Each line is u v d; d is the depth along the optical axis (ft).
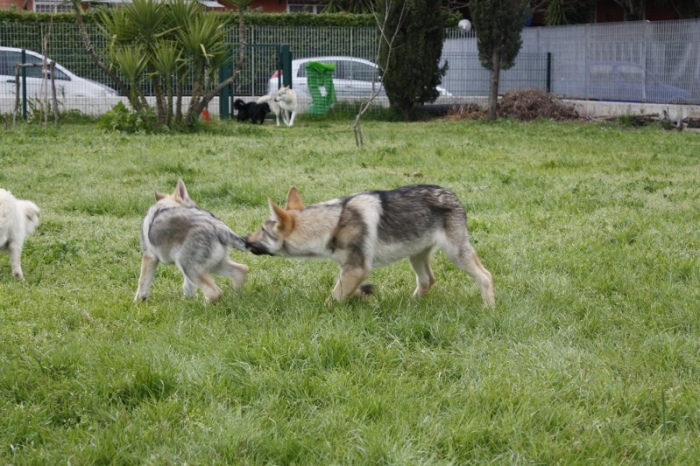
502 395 16.28
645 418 15.89
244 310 21.43
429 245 22.45
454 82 100.58
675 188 41.65
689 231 31.68
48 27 85.30
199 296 23.88
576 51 94.63
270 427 15.14
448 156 53.78
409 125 83.51
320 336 18.83
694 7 112.68
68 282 25.41
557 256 27.91
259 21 101.60
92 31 89.61
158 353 17.94
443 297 23.32
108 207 36.17
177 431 14.97
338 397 16.24
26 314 21.66
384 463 13.99
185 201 24.26
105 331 20.24
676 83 81.92
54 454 14.10
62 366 17.54
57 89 83.66
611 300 23.49
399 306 21.54
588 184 42.68
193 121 71.00
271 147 57.41
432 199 22.29
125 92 71.10
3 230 25.12
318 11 129.18
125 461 14.07
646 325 21.22
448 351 19.11
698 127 76.28
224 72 86.53
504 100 91.91
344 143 62.08
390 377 17.39
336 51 96.37
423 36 89.45
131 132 68.33
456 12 117.19
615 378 17.63
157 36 69.31
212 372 16.89
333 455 14.16
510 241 30.17
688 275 25.88
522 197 38.75
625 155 55.11
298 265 26.96
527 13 86.17
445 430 14.88
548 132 73.72
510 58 86.69
